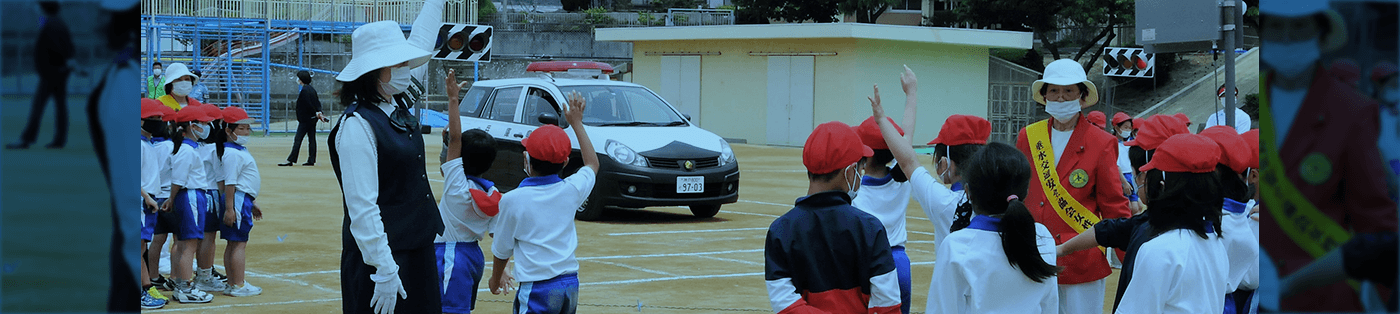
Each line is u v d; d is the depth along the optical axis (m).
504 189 13.01
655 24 43.06
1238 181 4.43
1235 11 8.87
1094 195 5.69
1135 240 4.02
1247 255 4.43
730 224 12.29
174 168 7.32
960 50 30.69
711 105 30.73
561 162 5.29
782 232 3.98
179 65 10.23
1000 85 32.50
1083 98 5.64
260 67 32.03
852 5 39.72
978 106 31.41
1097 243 4.39
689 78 31.08
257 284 8.14
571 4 50.59
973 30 30.23
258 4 30.50
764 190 16.61
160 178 7.39
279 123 34.16
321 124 32.72
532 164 5.29
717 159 12.41
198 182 7.41
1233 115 8.87
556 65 14.69
